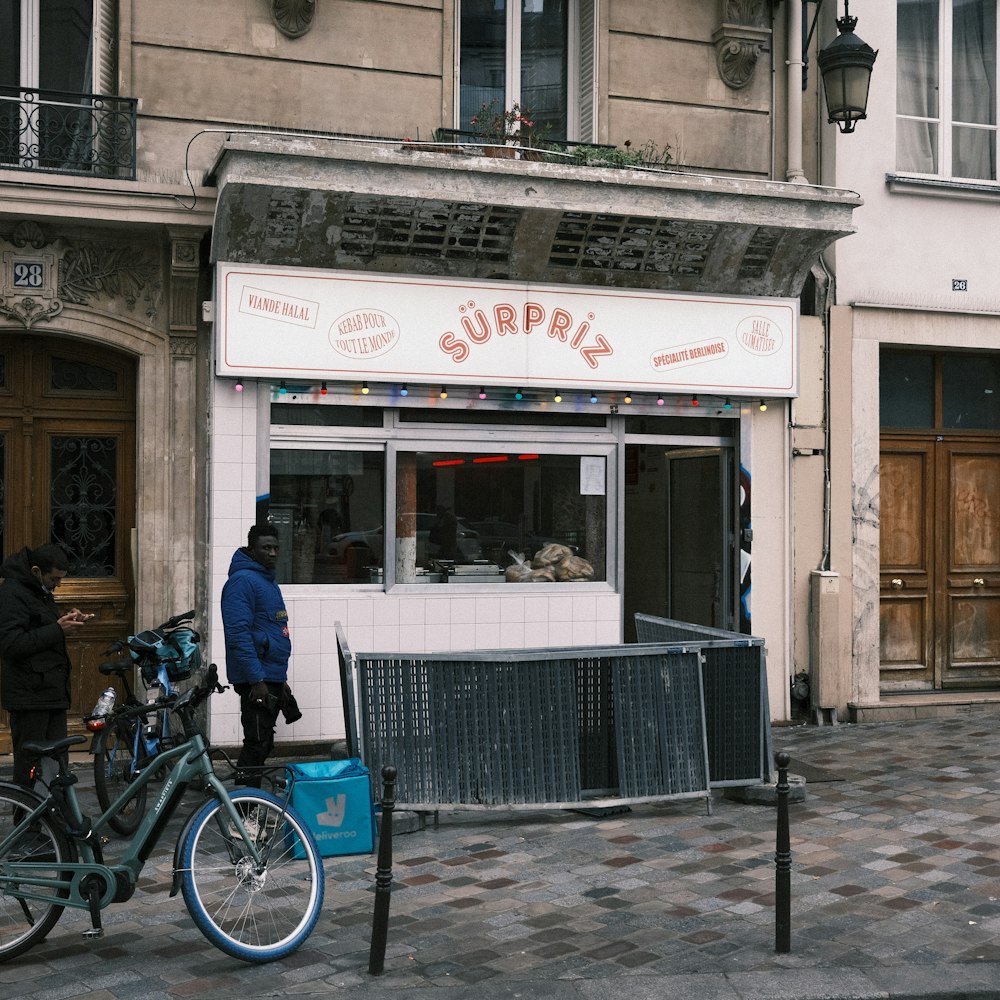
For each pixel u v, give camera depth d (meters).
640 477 11.62
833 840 6.98
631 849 6.82
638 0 10.30
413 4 9.68
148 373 9.01
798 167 10.66
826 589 10.59
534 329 9.54
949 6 11.38
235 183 8.35
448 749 7.18
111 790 6.93
